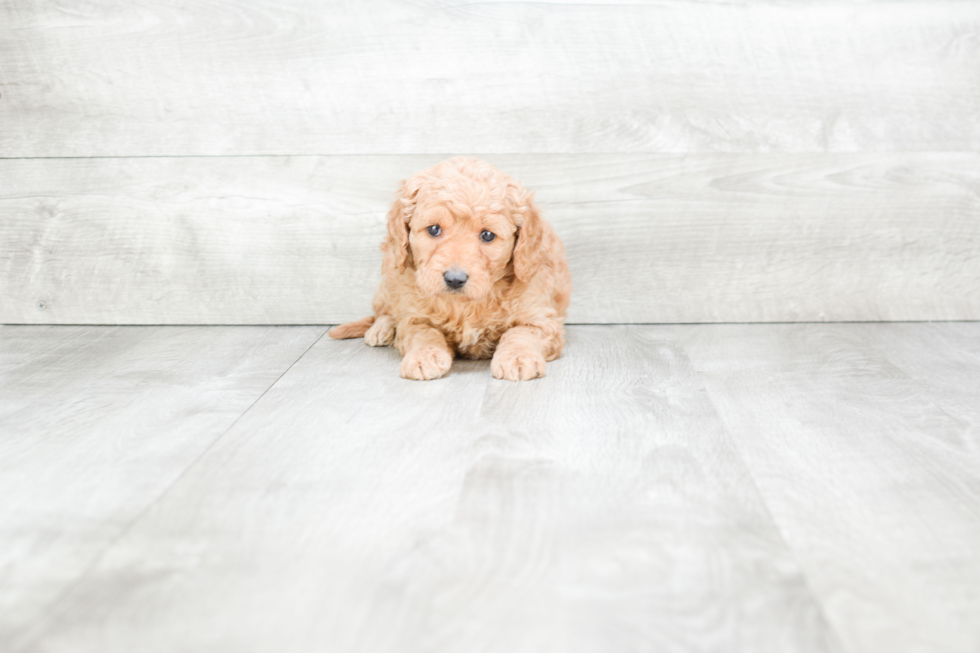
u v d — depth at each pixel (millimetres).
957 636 981
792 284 2510
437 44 2389
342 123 2441
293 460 1489
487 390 1882
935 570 1121
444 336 2145
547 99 2414
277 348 2287
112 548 1188
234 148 2467
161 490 1374
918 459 1479
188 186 2486
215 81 2428
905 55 2371
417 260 1985
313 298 2545
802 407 1751
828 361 2102
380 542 1195
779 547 1179
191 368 2090
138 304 2568
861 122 2414
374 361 2143
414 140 2451
